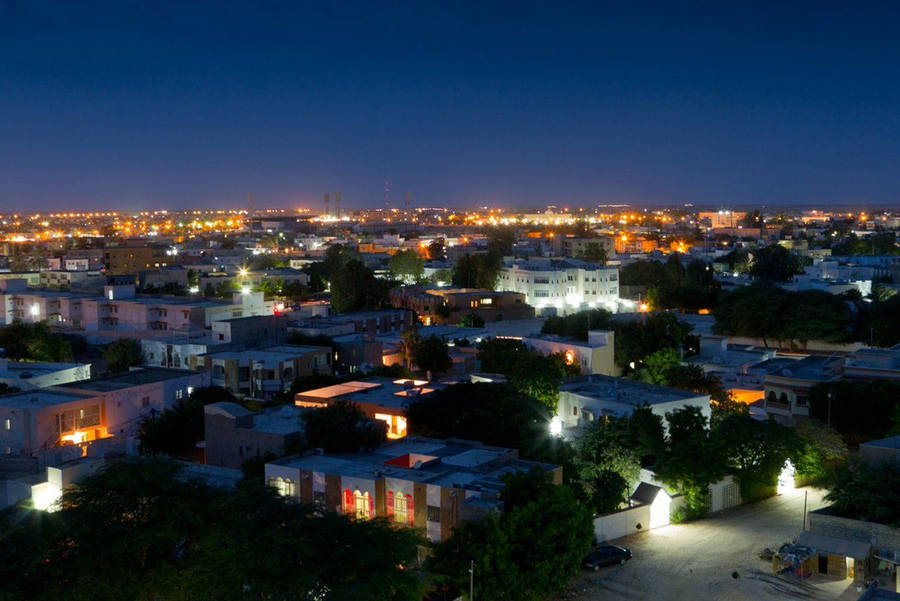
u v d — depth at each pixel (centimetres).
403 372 10019
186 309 13550
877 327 12650
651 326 11769
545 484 5200
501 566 4747
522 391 7669
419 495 5203
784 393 8694
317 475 5528
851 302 14650
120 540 4553
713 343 12144
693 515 6588
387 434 7231
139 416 8244
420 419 7238
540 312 18100
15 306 15288
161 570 4600
